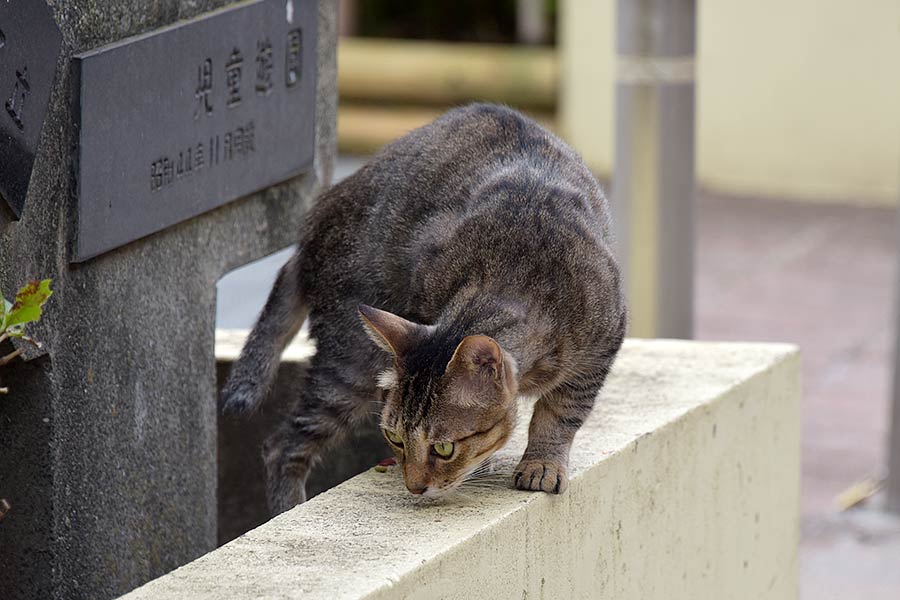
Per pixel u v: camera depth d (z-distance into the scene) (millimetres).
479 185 6656
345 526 5547
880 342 16844
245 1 7250
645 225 10102
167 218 6738
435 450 5754
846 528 11945
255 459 8359
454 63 25375
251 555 5227
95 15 6211
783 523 8359
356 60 25688
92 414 6473
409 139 7238
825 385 15375
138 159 6500
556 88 25016
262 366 7500
